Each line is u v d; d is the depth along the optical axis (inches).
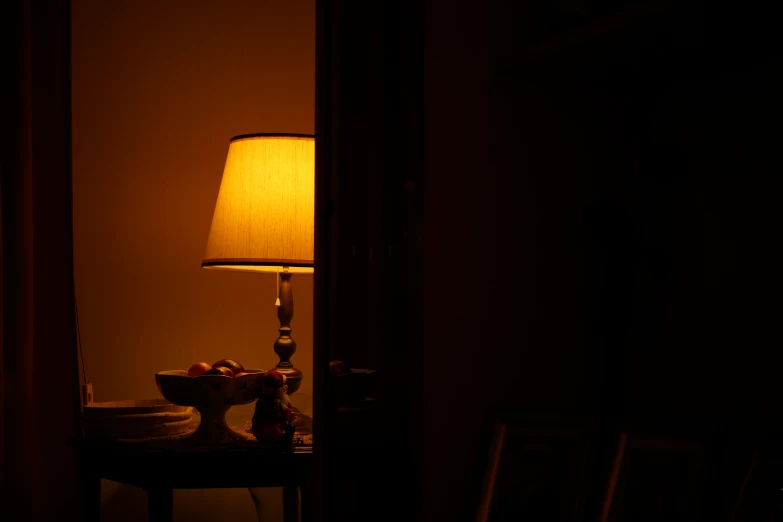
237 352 84.5
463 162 29.2
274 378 57.1
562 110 31.4
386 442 29.1
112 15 82.0
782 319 26.6
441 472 28.0
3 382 67.7
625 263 31.0
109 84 81.5
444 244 28.6
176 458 52.9
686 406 29.9
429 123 28.5
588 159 32.0
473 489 27.6
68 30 69.6
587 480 25.3
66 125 69.4
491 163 29.8
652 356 31.4
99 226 80.3
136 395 80.6
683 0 22.7
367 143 31.4
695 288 30.0
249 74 86.4
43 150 71.1
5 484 67.2
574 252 31.5
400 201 29.2
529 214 30.6
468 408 28.8
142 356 81.0
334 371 31.7
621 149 32.5
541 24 31.1
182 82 84.1
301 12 89.0
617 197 32.2
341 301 32.0
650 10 23.7
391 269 29.5
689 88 30.8
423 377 27.8
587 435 25.9
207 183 84.4
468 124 29.5
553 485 26.1
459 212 29.0
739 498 23.9
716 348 29.0
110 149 81.1
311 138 67.7
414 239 28.3
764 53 27.4
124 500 80.1
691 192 30.5
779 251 27.0
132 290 81.0
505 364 29.6
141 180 82.0
